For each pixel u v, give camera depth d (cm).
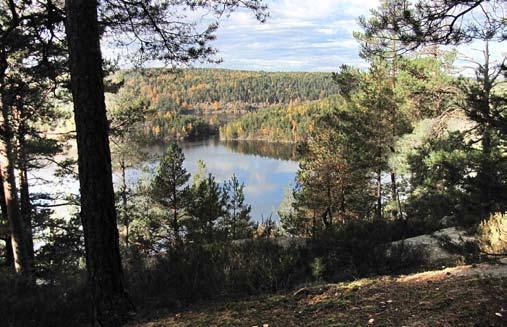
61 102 1101
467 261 507
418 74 1527
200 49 716
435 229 894
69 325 471
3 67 711
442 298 333
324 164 2019
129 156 1855
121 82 1298
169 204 1986
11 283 613
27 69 757
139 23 681
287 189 3588
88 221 452
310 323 311
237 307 382
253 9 654
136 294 498
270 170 10412
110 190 459
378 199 2042
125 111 1373
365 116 1884
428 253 637
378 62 1780
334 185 2053
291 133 12731
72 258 1441
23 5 704
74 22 435
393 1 496
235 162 11100
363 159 1933
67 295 539
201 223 1944
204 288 487
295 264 545
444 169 687
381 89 1839
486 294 328
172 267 562
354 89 2062
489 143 904
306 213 2169
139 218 1955
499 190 476
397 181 2008
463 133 1157
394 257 592
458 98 842
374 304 341
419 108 1678
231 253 600
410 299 344
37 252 1408
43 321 462
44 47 712
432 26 481
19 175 1318
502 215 622
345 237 655
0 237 1310
